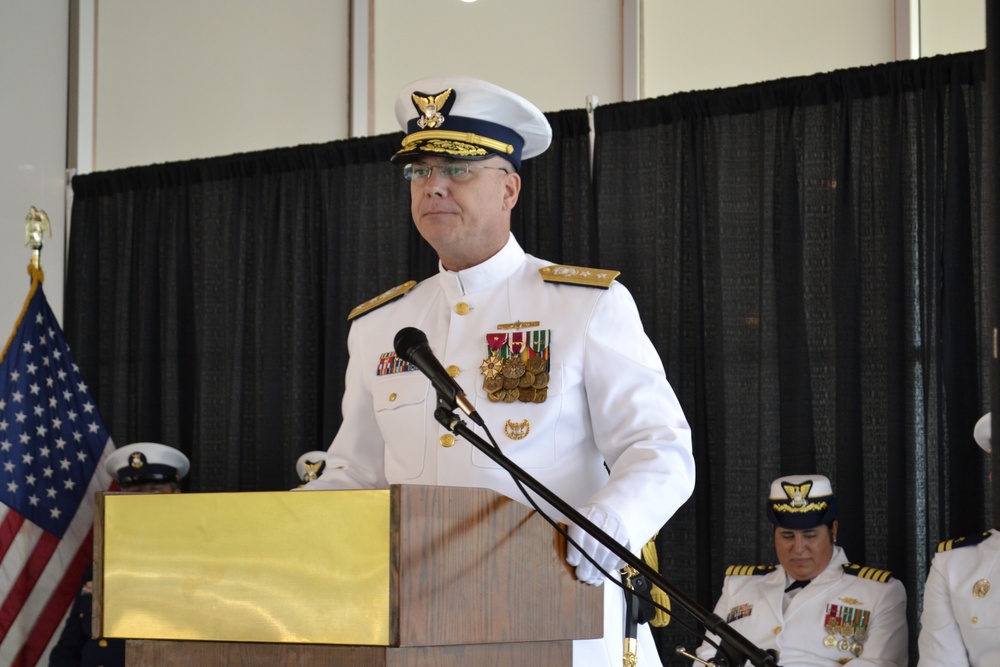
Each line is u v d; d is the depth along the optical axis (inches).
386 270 211.9
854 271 176.6
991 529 166.4
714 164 187.3
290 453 216.4
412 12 222.1
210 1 239.3
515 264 88.7
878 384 176.7
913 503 170.9
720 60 195.3
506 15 213.6
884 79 176.9
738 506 181.3
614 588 77.8
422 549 57.0
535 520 64.4
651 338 188.4
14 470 199.0
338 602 57.6
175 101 239.0
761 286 181.2
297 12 232.2
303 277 218.8
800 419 177.6
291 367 217.9
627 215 191.5
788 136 182.2
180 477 211.0
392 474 84.7
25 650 195.2
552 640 64.9
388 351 89.6
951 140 171.3
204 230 227.8
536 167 200.2
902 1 181.8
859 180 178.1
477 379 84.0
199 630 61.6
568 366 82.0
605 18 205.2
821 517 171.2
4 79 237.6
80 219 237.5
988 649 156.9
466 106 86.2
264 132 231.5
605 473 83.8
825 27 188.2
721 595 180.4
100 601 64.7
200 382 225.0
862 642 166.6
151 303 230.7
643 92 199.9
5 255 234.4
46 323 207.8
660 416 79.2
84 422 207.8
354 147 216.2
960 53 171.9
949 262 169.9
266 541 60.3
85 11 244.2
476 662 60.4
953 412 168.9
